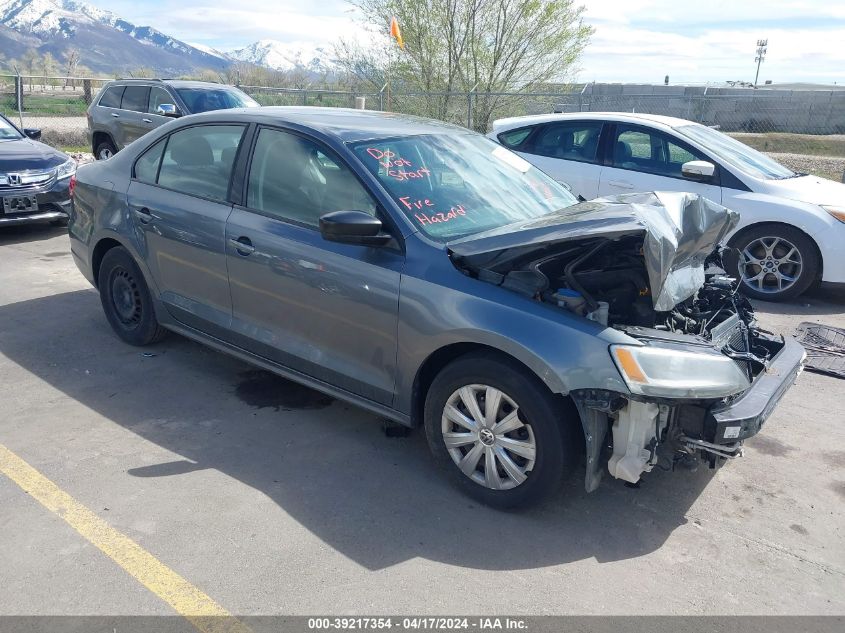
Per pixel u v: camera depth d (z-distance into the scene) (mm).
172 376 4797
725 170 7078
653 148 7477
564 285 3418
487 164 4328
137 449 3842
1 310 6004
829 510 3510
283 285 3957
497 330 3168
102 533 3109
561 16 17078
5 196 8039
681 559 3094
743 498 3590
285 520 3258
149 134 4988
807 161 18500
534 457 3223
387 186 3697
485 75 17703
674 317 3594
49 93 28391
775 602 2844
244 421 4215
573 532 3258
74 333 5504
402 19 17359
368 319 3615
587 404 3033
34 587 2771
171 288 4719
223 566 2928
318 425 4195
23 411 4234
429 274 3416
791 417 4516
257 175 4184
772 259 6957
